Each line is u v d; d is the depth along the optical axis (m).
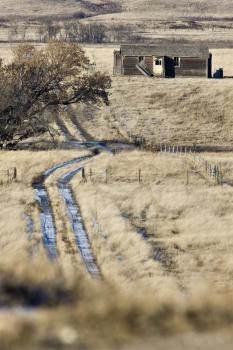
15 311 33.25
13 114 194.38
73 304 34.62
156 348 27.80
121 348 27.83
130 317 31.88
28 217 108.44
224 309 33.62
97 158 179.00
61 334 28.92
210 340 28.92
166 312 33.03
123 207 118.81
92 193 129.25
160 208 118.75
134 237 96.06
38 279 37.53
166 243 96.44
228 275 82.19
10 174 147.62
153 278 77.06
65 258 83.25
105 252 87.94
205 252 92.75
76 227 103.38
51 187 136.25
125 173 153.88
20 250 83.06
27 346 27.86
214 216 113.12
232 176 158.12
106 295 36.22
